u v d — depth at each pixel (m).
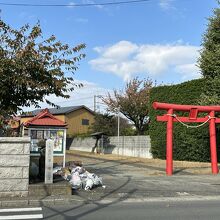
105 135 42.72
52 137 18.20
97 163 27.16
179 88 28.23
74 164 17.23
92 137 46.66
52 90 14.09
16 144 11.78
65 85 14.02
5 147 11.70
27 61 13.23
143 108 42.81
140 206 10.73
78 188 13.59
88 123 62.22
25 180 11.78
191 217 9.08
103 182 15.77
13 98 13.80
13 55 13.24
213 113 20.81
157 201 11.77
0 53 12.93
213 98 22.34
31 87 13.45
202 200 12.06
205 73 23.80
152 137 31.50
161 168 23.28
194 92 26.81
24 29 13.58
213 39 23.33
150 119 31.81
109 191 13.45
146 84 44.03
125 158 32.56
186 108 20.27
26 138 11.83
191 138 27.08
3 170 11.64
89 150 47.38
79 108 61.47
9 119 13.77
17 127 18.09
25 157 11.82
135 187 14.52
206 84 23.78
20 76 13.02
